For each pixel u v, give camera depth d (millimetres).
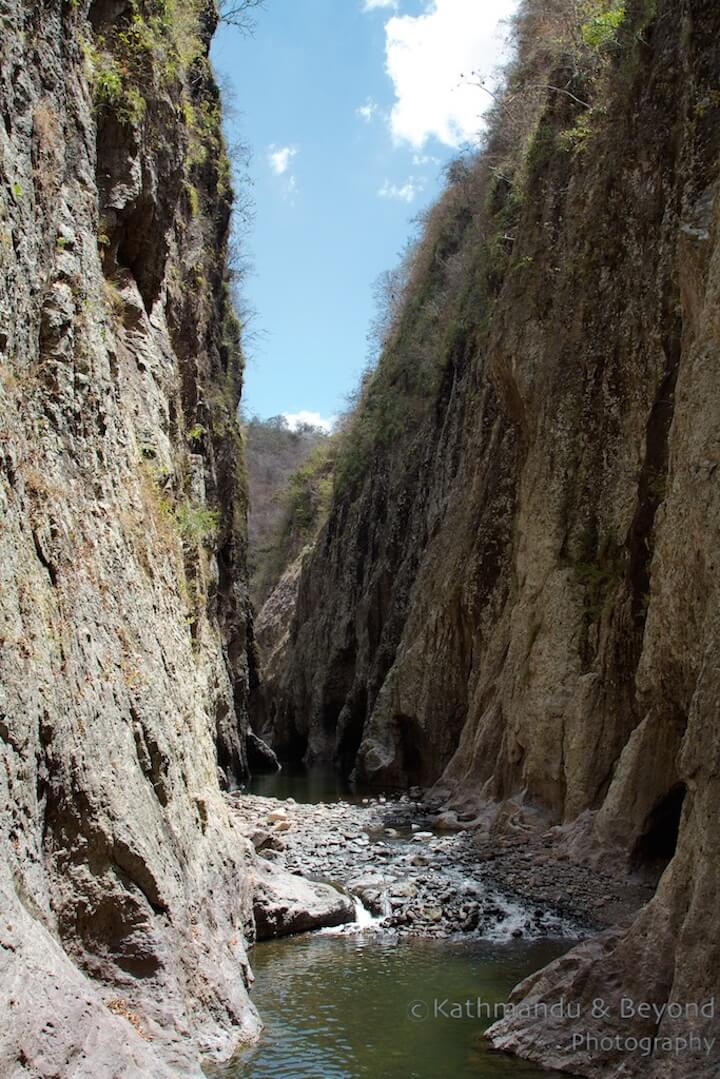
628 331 17500
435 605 26328
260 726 54500
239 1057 7445
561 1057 7469
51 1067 4828
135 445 10961
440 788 21953
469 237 35438
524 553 19234
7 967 4980
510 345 21625
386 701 28359
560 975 8109
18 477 6832
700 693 7750
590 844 14102
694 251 12406
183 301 19453
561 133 21750
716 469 9570
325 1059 7555
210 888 8898
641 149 17969
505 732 18953
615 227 18453
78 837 6672
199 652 14719
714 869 7004
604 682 15789
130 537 9500
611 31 20000
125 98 12422
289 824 18594
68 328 8539
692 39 16156
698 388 10422
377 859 15414
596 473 17953
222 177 28125
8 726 5711
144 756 8078
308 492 66562
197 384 20922
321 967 10125
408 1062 7539
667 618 11617
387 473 41312
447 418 32875
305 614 49969
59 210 8984
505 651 21141
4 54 7578
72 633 7242
